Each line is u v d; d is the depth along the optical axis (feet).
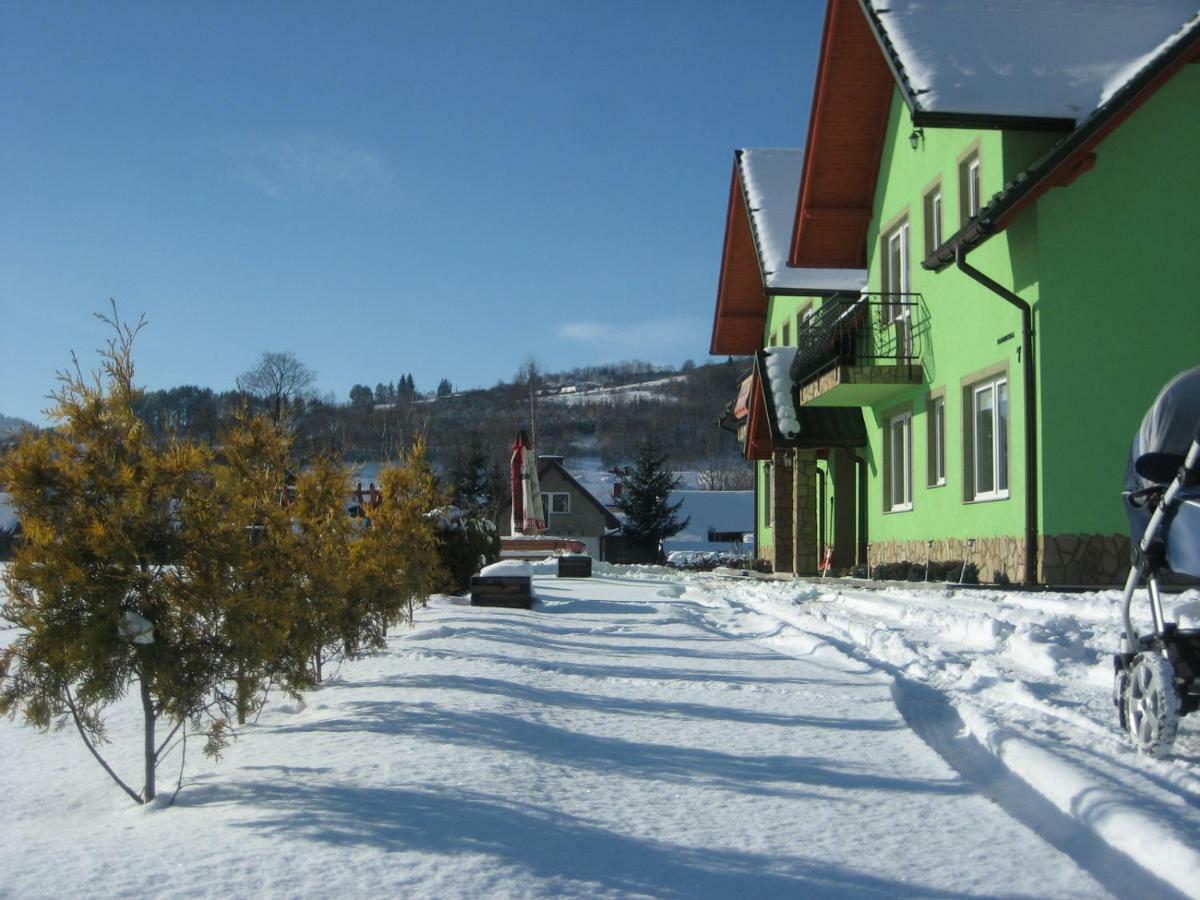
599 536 235.40
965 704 25.55
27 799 17.67
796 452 89.61
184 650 17.81
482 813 14.94
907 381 68.64
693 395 464.24
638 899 11.97
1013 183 52.34
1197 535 19.69
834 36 72.23
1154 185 54.08
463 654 32.30
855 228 81.05
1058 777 17.22
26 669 17.38
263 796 16.10
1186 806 15.75
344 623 29.30
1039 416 53.67
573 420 443.32
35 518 17.21
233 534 18.24
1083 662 30.50
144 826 15.02
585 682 27.78
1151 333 53.72
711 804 15.99
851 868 13.16
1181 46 50.14
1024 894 12.32
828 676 29.25
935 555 66.28
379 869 12.60
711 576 99.76
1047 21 59.72
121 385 17.92
